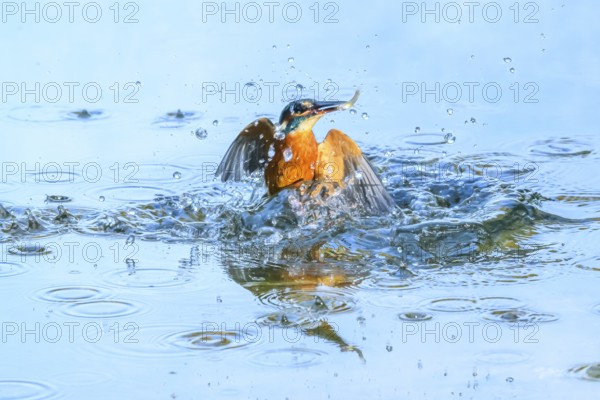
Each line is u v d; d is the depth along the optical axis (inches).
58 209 701.9
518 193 726.5
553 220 687.7
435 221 675.4
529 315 536.1
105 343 504.1
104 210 707.4
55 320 530.6
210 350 496.7
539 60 989.8
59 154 808.3
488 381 467.2
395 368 480.1
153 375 472.7
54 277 591.5
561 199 730.2
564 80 949.2
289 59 975.6
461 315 537.0
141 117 882.8
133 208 711.7
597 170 783.1
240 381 466.9
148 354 493.0
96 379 469.1
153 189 749.9
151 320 531.2
